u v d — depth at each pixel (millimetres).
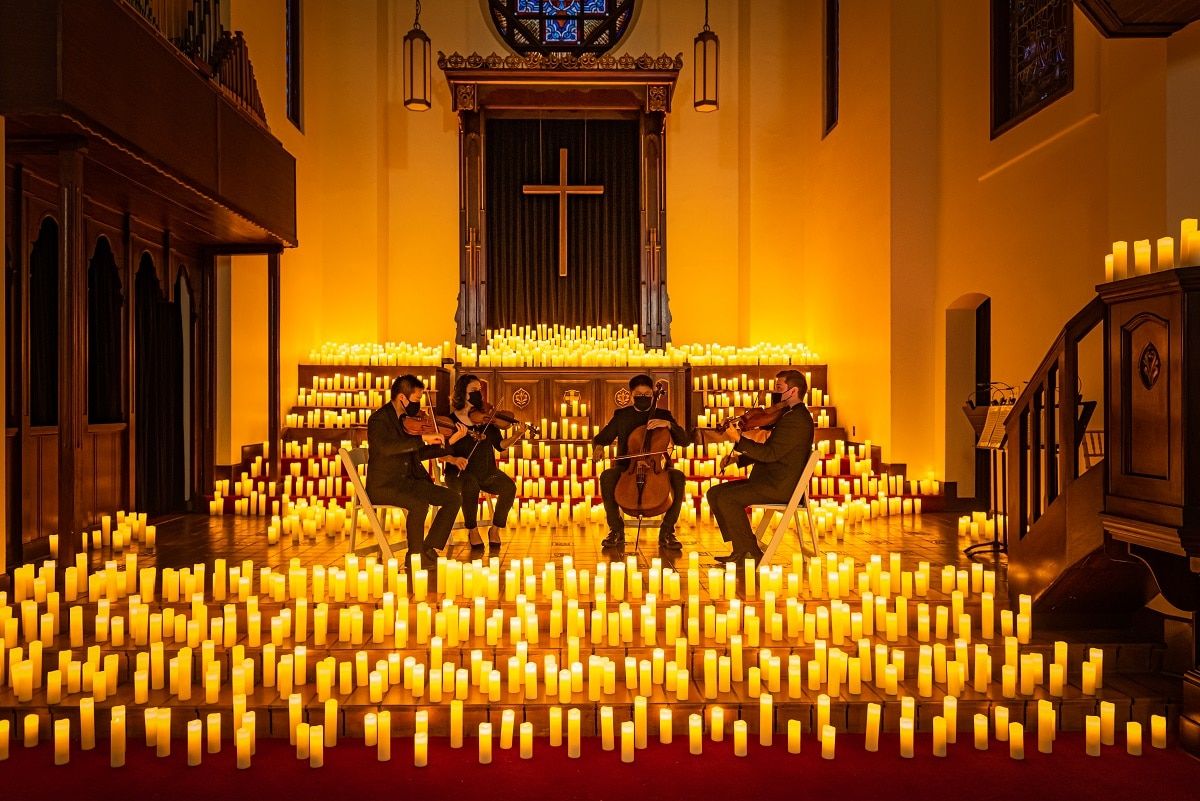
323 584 5504
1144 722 4582
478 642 5059
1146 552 4387
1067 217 7297
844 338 11531
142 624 4953
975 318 9836
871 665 4965
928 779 3959
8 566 6203
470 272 12711
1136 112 5949
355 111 13102
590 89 12500
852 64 11266
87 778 3957
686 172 13516
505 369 11234
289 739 4414
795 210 13422
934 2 10031
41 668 4715
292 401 11438
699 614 5449
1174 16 5426
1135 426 4344
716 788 3871
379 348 12320
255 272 10406
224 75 7805
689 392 11562
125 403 8047
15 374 6293
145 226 8266
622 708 4484
